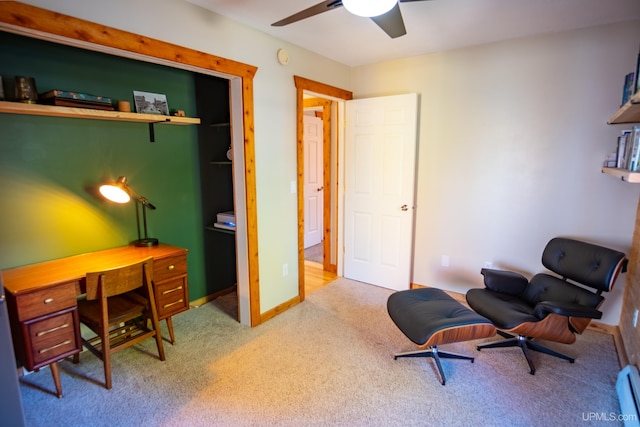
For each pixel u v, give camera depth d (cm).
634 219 253
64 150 228
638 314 213
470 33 269
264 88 272
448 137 323
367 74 362
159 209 290
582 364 230
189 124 303
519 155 292
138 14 189
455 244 333
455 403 194
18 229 212
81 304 226
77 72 227
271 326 286
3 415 150
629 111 188
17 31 154
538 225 291
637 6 218
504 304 233
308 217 540
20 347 183
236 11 228
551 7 220
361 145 366
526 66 279
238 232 279
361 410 189
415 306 230
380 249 370
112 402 195
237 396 200
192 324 289
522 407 191
